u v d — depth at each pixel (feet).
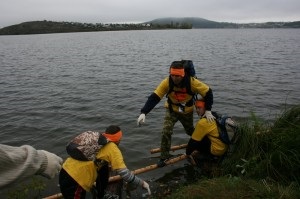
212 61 82.02
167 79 20.31
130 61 88.69
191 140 20.59
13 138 27.53
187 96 20.38
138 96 42.39
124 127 29.50
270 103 37.37
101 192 16.07
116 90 46.65
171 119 20.98
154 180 19.61
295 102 37.60
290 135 18.06
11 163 6.70
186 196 15.25
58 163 8.27
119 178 18.04
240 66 70.59
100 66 77.77
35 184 18.25
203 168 20.57
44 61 93.66
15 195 17.43
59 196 17.21
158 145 25.09
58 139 27.07
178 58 93.20
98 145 14.52
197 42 187.01
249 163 18.02
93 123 31.12
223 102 37.96
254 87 46.37
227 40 210.59
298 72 59.93
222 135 19.92
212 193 15.06
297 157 16.87
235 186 15.44
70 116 33.42
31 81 56.34
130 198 17.65
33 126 30.32
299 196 14.34
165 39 232.12
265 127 20.36
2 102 40.37
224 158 20.21
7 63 89.51
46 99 41.45
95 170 14.65
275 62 77.51
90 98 41.42
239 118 31.89
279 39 222.07
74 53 123.95
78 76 61.31
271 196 14.37
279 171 17.03
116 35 334.44
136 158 22.85
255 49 125.08
